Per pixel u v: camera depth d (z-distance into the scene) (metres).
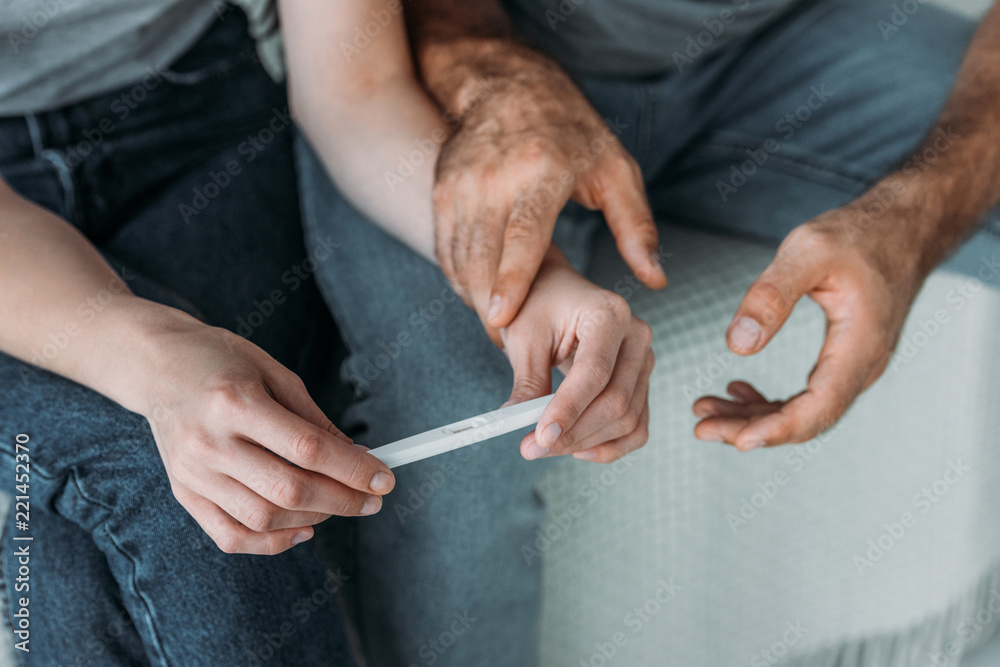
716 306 0.72
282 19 0.63
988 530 0.90
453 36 0.72
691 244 0.82
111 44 0.62
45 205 0.61
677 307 0.72
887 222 0.62
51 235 0.50
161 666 0.47
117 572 0.45
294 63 0.63
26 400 0.45
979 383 0.84
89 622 0.46
